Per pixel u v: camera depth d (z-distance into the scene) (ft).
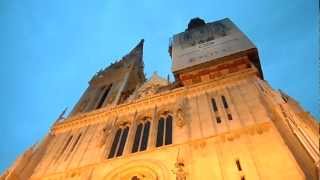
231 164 88.69
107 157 113.70
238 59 164.76
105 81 219.61
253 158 88.07
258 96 120.98
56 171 112.47
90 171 105.40
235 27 203.92
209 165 90.68
